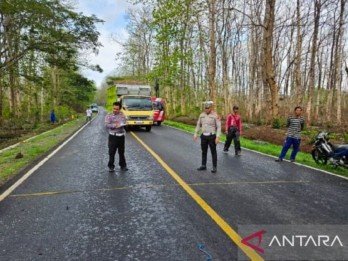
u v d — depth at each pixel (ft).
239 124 41.57
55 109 162.20
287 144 35.63
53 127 102.53
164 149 45.55
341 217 17.97
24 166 33.94
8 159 39.32
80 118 162.91
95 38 88.63
